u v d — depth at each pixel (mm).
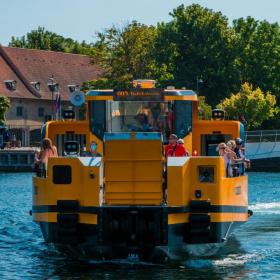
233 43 167000
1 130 151375
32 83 177875
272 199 66312
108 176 29750
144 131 33188
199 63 165250
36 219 31484
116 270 30281
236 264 31625
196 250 31281
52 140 35406
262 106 150250
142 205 29656
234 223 31812
